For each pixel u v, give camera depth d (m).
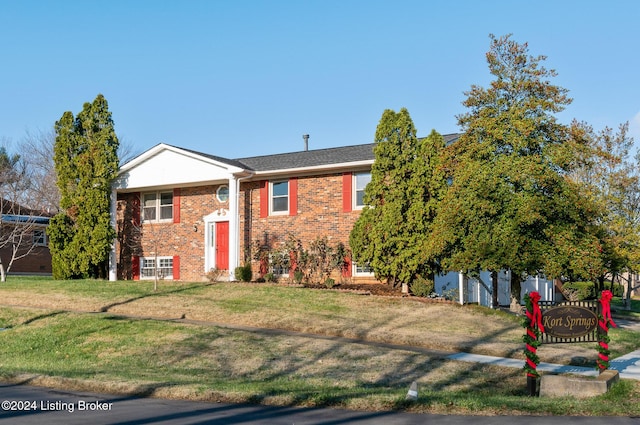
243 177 26.28
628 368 13.34
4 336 16.58
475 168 19.84
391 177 22.36
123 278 29.88
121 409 9.38
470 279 24.61
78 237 28.05
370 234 22.59
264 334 16.31
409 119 22.58
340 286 23.67
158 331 16.36
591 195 27.02
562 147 20.05
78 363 13.86
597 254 18.77
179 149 27.23
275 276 26.27
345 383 11.82
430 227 21.52
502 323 18.08
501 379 12.56
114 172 28.38
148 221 29.45
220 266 27.61
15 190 38.81
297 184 26.12
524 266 18.66
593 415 9.31
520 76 21.12
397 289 22.77
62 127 28.62
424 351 14.87
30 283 25.00
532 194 19.56
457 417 9.09
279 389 10.67
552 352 15.03
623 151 28.62
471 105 21.22
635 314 27.70
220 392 10.27
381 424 8.57
